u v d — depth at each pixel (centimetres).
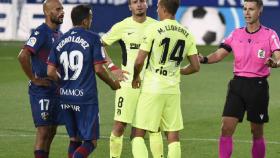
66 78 2439
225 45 2658
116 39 2753
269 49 2583
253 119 2616
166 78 2448
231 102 2622
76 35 2425
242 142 3275
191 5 7238
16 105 4244
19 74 5572
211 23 7200
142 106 2458
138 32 2730
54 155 2989
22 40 7400
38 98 2589
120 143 2758
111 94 4681
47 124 2608
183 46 2444
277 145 3219
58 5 2564
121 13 7369
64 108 2480
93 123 2436
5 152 3042
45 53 2569
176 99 2475
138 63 2420
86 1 7369
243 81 2611
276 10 7194
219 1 7200
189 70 2500
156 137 2547
